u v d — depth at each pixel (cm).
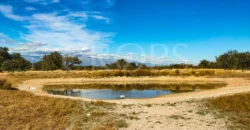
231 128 1252
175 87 3859
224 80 4581
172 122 1373
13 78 5147
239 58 7931
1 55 10444
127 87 3969
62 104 1805
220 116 1490
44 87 3972
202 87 3778
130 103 2030
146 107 1814
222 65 8256
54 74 6153
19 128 1219
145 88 3809
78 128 1257
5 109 1588
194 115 1534
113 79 5125
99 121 1392
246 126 1278
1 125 1257
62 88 3891
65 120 1398
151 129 1246
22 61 9088
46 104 1803
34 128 1227
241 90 2736
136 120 1416
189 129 1242
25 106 1708
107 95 3033
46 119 1400
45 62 9700
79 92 3366
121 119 1438
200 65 8831
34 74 6203
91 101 2053
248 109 1641
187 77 5175
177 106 1842
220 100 1977
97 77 5503
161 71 6006
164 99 2277
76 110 1655
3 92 2458
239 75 5312
